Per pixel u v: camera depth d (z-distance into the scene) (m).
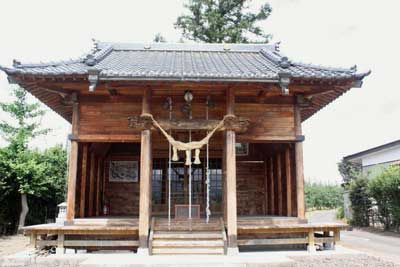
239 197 14.01
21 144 17.33
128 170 14.05
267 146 13.21
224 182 9.78
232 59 12.41
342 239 14.98
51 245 9.19
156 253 8.74
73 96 9.99
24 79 9.11
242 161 14.28
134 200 13.87
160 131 10.30
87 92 10.09
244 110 10.29
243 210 13.89
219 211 13.45
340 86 9.76
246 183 14.12
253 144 14.42
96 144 11.95
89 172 11.88
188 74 8.70
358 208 20.78
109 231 9.14
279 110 10.37
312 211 37.69
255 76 8.76
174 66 10.43
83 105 10.12
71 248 9.72
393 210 17.02
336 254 9.02
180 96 10.14
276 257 8.47
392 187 16.55
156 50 13.69
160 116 10.05
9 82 9.27
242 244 9.18
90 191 11.86
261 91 9.85
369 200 20.02
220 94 10.16
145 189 9.04
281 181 12.21
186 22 23.34
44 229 9.01
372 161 25.52
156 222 9.64
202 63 11.27
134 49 13.55
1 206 16.11
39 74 8.78
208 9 23.56
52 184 17.55
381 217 18.61
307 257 8.74
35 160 17.11
